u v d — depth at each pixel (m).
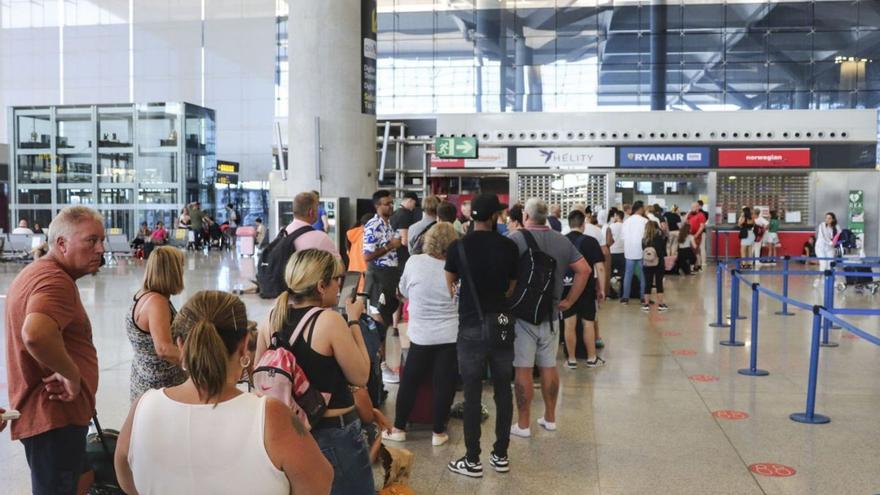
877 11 30.27
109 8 48.66
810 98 30.84
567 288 8.41
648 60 31.70
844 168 25.42
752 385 7.72
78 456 3.31
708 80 31.39
